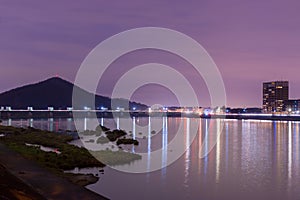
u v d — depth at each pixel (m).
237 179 40.16
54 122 197.00
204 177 40.69
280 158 60.34
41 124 169.25
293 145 85.75
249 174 43.62
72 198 21.70
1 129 98.56
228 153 66.06
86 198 21.94
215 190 34.25
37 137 75.88
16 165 32.31
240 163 53.09
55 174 30.58
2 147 46.56
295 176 42.72
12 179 23.38
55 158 41.84
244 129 163.75
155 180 37.62
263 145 85.06
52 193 22.56
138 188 33.22
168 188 34.06
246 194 33.09
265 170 47.06
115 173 39.31
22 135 80.88
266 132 142.12
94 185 32.28
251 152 69.31
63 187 24.39
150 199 29.58
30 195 20.27
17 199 18.28
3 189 19.14
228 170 46.22
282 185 37.41
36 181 25.67
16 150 44.31
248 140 99.75
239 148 76.50
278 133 136.38
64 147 58.28
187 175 41.59
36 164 33.97
